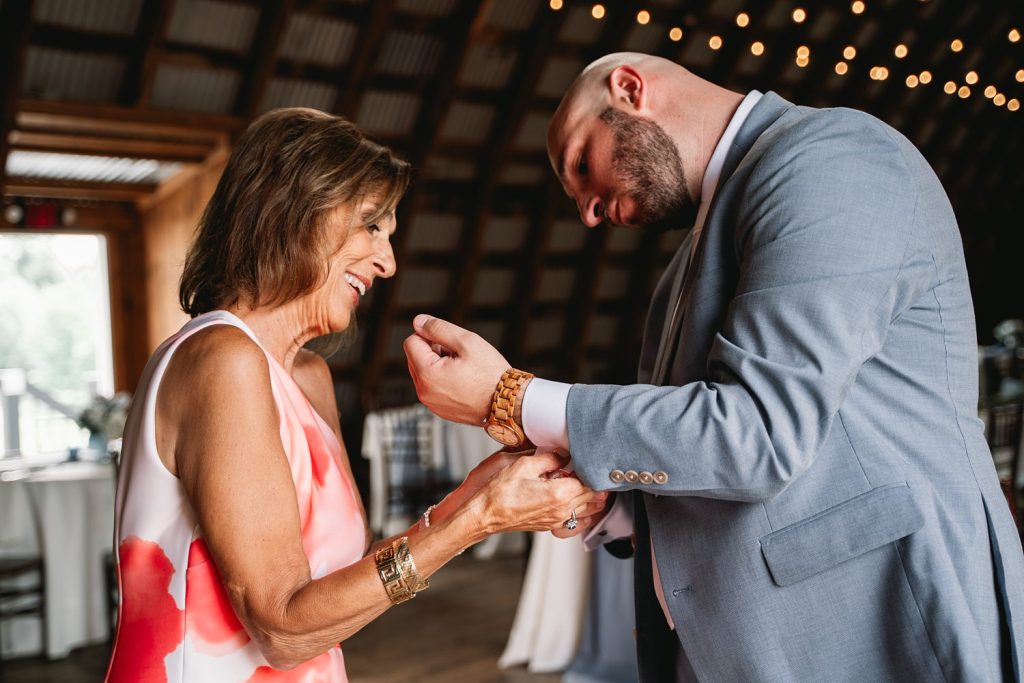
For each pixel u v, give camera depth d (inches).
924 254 49.0
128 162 268.2
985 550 50.5
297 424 51.4
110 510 181.2
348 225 52.5
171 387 47.5
